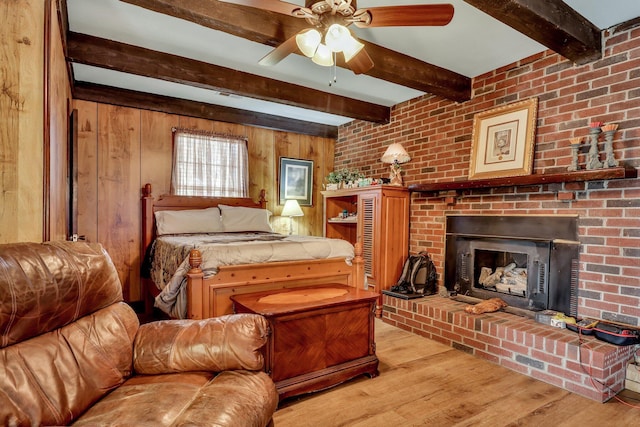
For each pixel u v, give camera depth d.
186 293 2.44
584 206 2.67
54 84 1.92
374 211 4.01
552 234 2.86
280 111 4.91
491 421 1.96
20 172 1.56
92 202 3.98
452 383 2.39
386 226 3.98
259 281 2.60
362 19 1.91
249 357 1.46
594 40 2.53
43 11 1.64
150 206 4.18
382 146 4.76
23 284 1.19
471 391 2.28
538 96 3.01
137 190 4.23
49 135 1.67
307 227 5.54
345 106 4.26
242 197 4.84
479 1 2.01
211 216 4.33
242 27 2.29
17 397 1.07
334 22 1.91
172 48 3.08
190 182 4.49
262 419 1.29
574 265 2.72
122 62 2.97
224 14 2.23
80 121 3.91
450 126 3.77
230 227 4.39
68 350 1.29
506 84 3.25
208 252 2.45
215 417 1.14
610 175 2.38
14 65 1.55
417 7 1.81
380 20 1.91
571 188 2.74
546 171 2.93
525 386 2.36
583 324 2.52
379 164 4.82
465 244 3.54
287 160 5.32
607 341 2.34
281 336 2.12
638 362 2.34
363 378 2.45
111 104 4.04
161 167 4.37
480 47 2.94
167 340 1.53
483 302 3.13
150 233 4.17
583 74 2.71
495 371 2.58
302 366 2.20
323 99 4.10
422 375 2.50
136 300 4.23
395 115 4.54
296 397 2.19
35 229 1.60
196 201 4.47
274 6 1.84
